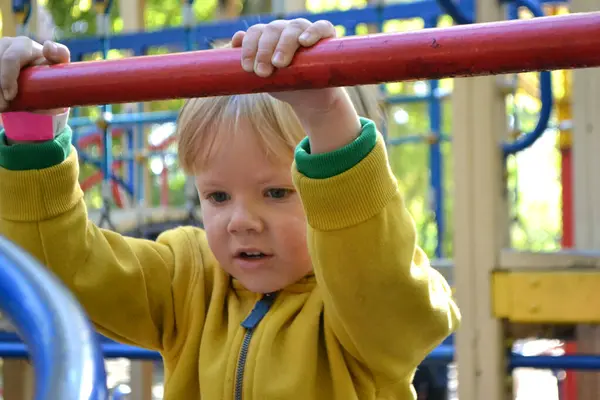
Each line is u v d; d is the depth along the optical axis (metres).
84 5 6.57
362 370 1.08
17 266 0.52
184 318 1.21
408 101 3.20
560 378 2.85
